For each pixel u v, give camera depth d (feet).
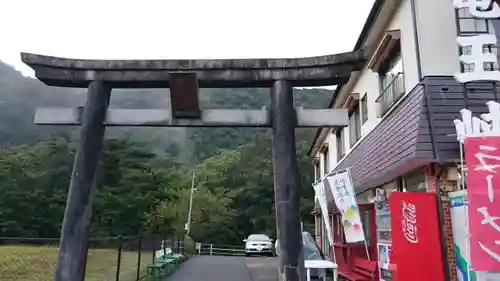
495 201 19.51
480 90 28.09
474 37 24.94
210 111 18.63
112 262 46.96
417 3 30.68
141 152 88.28
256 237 96.43
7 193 89.25
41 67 18.62
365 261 40.24
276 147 17.62
